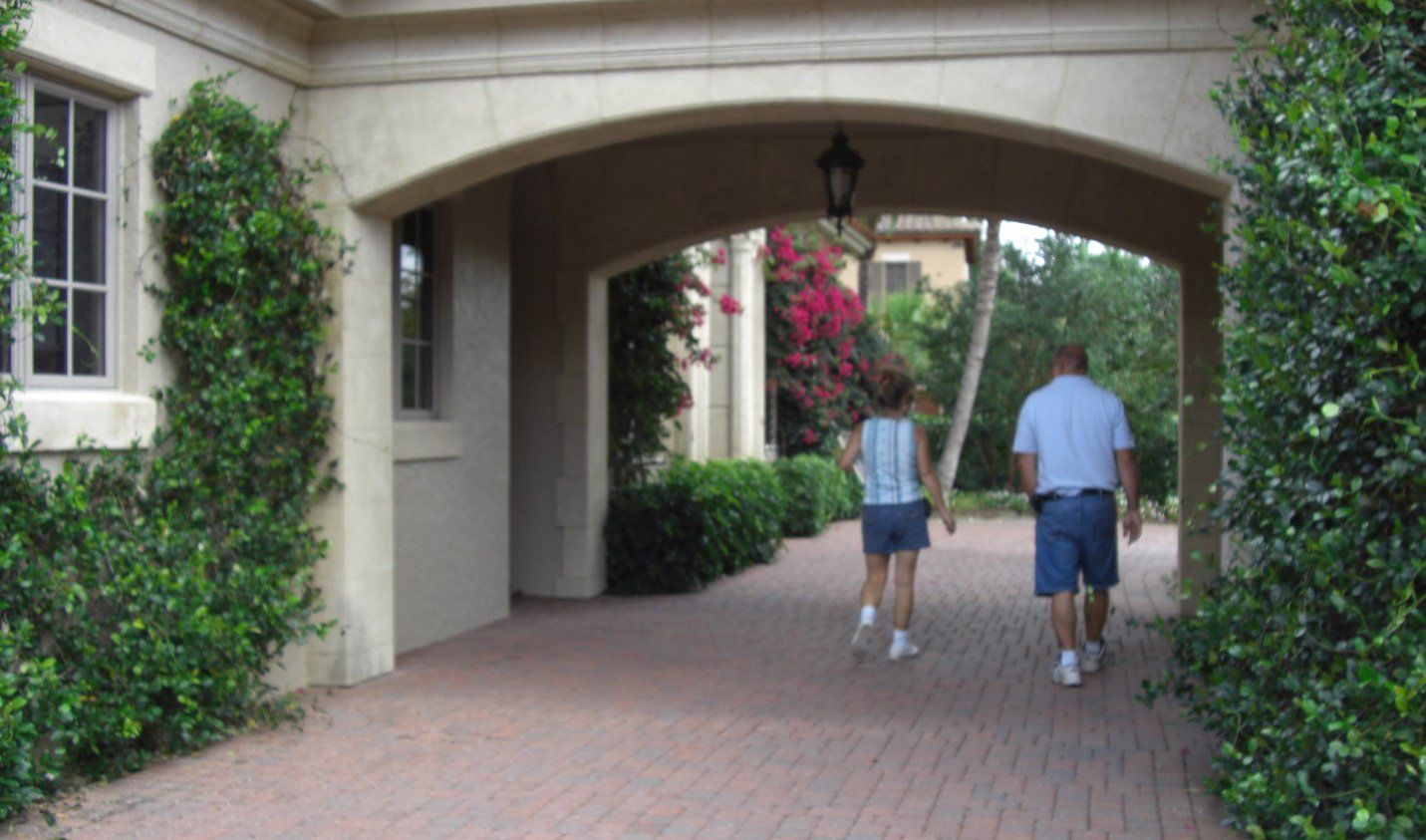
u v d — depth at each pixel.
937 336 25.02
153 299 6.93
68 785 5.84
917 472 9.01
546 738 6.82
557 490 12.08
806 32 7.47
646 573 12.34
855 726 7.11
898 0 7.35
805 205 11.41
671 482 13.20
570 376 12.04
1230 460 5.43
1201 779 6.06
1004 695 7.91
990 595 12.33
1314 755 4.64
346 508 8.00
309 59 8.07
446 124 7.93
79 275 6.60
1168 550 16.69
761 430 20.45
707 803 5.71
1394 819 4.14
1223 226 7.51
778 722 7.19
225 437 7.11
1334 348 4.70
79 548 6.05
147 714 6.14
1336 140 4.64
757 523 14.48
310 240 7.88
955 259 36.25
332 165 8.06
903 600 8.99
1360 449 4.70
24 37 5.66
